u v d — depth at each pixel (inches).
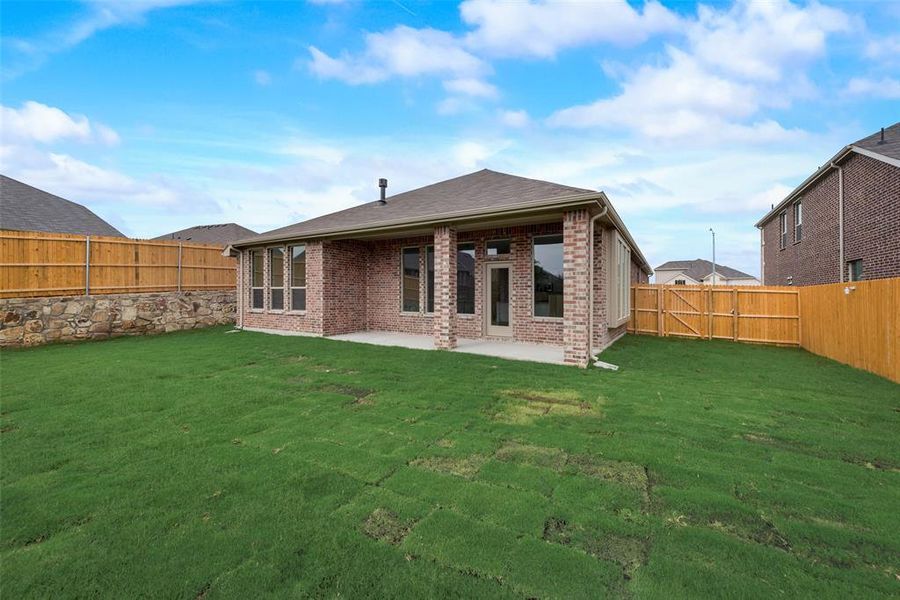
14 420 181.0
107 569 87.3
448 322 369.4
